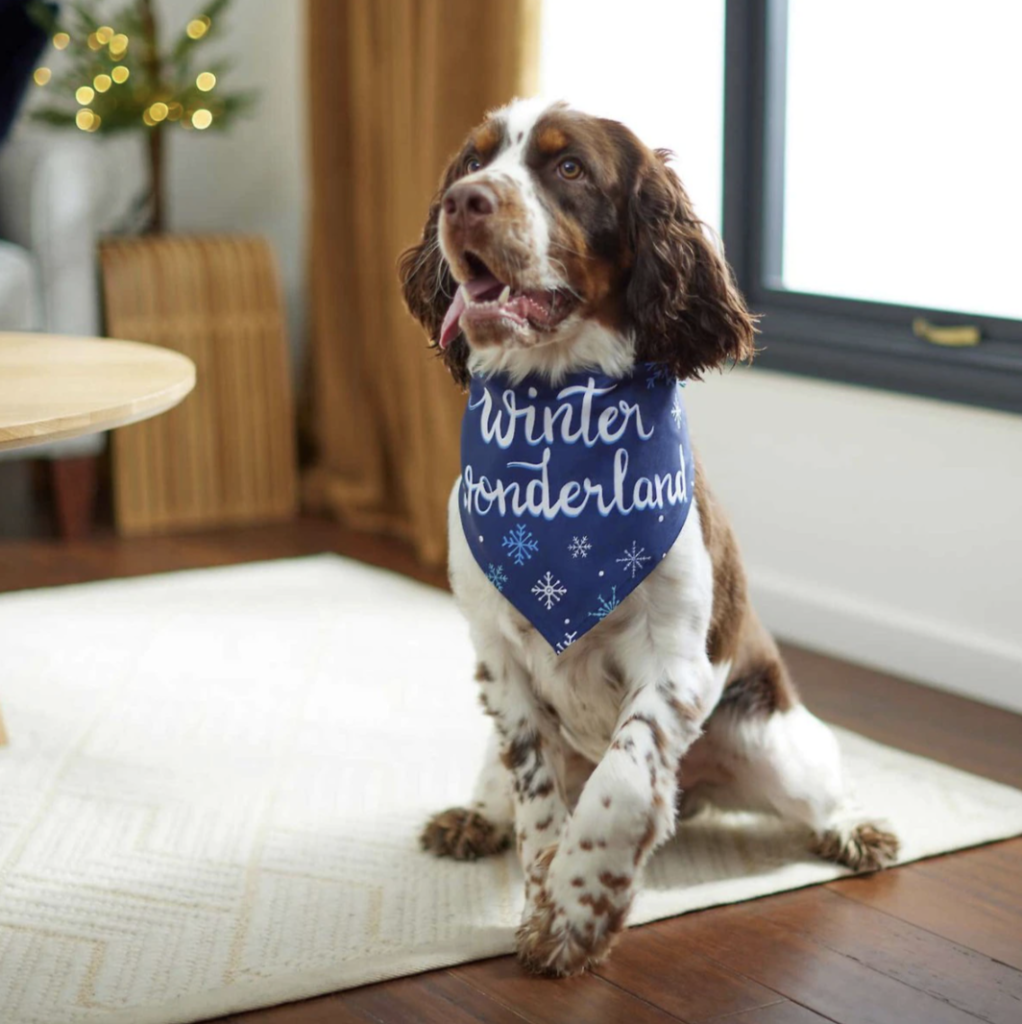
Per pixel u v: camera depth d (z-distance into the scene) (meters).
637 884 1.88
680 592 1.89
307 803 2.39
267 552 3.96
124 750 2.59
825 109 3.33
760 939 1.97
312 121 4.19
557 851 1.89
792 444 3.28
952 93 3.07
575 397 1.92
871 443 3.12
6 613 3.36
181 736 2.66
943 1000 1.82
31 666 3.01
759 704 2.13
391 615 3.38
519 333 1.81
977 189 3.06
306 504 4.41
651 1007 1.79
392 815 2.35
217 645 3.16
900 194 3.21
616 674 1.96
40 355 2.65
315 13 4.11
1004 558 2.91
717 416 3.42
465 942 1.93
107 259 4.09
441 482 3.82
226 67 4.48
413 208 3.83
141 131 4.33
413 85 3.79
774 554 3.36
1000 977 1.88
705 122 3.60
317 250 4.27
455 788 2.45
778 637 3.33
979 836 2.28
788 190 3.43
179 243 4.21
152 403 2.30
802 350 3.21
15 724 2.70
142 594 3.52
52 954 1.89
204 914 2.01
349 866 2.17
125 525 4.14
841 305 3.26
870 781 2.50
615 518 1.89
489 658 2.01
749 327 1.97
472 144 1.93
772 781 2.14
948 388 2.94
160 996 1.79
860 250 3.31
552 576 1.91
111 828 2.28
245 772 2.50
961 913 2.05
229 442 4.26
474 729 2.71
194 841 2.24
